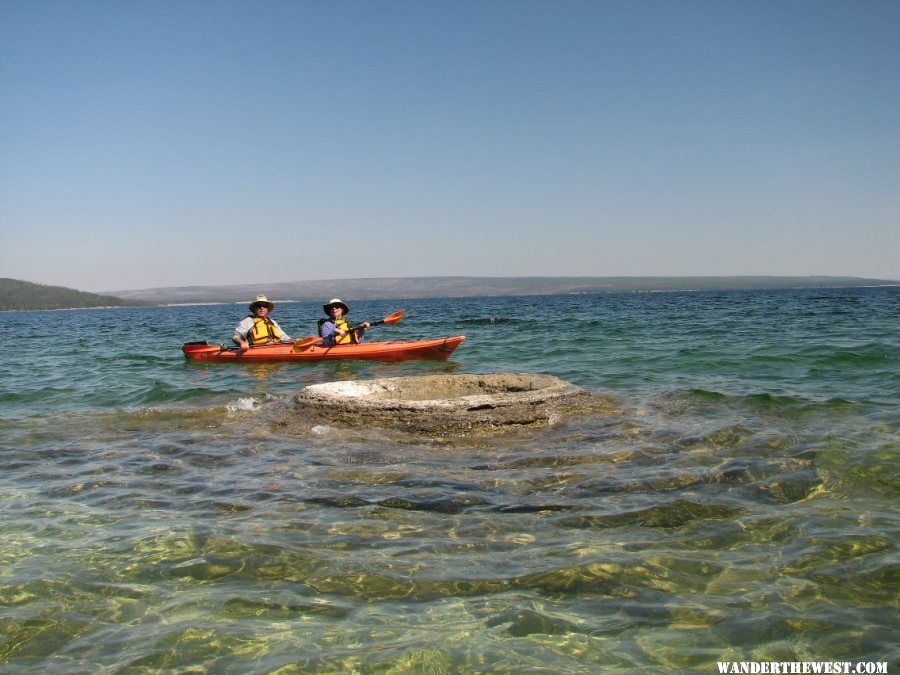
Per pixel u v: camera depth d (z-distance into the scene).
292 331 29.98
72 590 3.19
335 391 7.56
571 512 4.11
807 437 5.68
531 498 4.41
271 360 13.36
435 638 2.69
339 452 5.79
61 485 5.02
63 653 2.65
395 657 2.56
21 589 3.20
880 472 4.67
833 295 69.12
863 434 5.73
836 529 3.70
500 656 2.56
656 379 9.65
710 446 5.55
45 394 9.89
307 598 3.06
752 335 16.17
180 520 4.14
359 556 3.51
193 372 12.27
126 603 3.05
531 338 17.64
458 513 4.16
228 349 13.66
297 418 7.05
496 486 4.69
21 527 4.08
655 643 2.63
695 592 3.04
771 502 4.18
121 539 3.82
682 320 24.34
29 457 5.95
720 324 21.22
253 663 2.55
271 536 3.82
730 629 2.72
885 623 2.73
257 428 6.91
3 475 5.35
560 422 6.71
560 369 11.16
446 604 2.98
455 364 12.48
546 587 3.11
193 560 3.51
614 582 3.15
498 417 6.49
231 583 3.23
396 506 4.31
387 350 13.05
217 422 7.31
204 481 5.02
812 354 11.58
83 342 22.48
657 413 7.04
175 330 31.30
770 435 5.80
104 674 2.50
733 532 3.71
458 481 4.83
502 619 2.83
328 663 2.54
